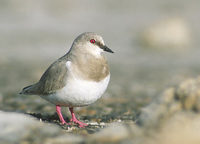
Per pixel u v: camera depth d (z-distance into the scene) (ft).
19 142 19.95
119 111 35.78
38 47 89.04
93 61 27.58
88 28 110.11
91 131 23.84
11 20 115.75
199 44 94.38
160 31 93.20
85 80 26.86
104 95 46.91
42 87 28.66
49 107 37.91
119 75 64.08
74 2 135.44
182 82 20.34
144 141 18.34
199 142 17.60
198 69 68.64
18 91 47.98
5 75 60.59
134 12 129.49
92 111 35.53
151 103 20.45
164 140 18.04
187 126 18.28
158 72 66.59
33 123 22.68
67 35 101.40
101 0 140.26
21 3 128.98
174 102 19.65
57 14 125.59
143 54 86.99
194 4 133.18
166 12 127.24
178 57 83.82
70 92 26.91
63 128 24.95
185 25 96.02
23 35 100.07
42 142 20.01
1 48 86.69
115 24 115.44
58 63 28.09
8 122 22.36
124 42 95.91
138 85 54.85
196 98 19.08
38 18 119.96
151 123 19.43
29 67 68.23
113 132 19.81
